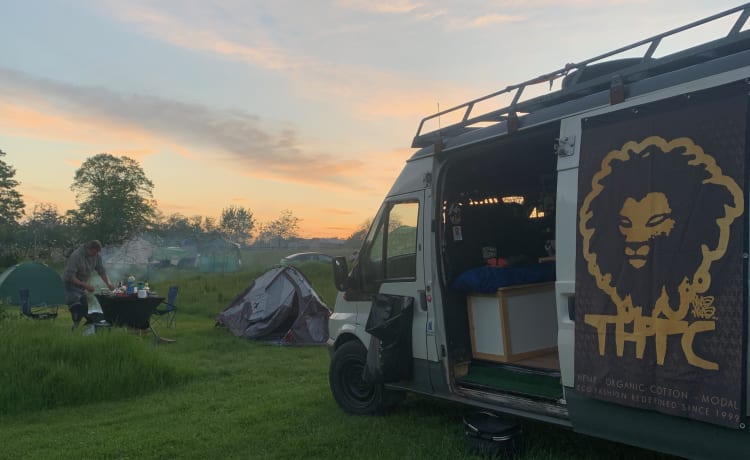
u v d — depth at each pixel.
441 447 5.26
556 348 5.96
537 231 6.66
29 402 7.25
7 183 68.62
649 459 4.91
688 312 3.67
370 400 6.51
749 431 3.43
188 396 7.71
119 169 72.69
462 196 6.20
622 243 4.04
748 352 3.42
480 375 5.72
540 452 5.01
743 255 3.46
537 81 4.95
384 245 6.36
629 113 4.11
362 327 6.55
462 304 5.93
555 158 6.00
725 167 3.58
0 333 8.57
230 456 5.44
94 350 8.21
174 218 95.94
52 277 16.17
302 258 38.44
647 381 3.85
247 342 11.85
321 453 5.43
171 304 13.89
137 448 5.66
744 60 3.60
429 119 6.03
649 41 4.18
